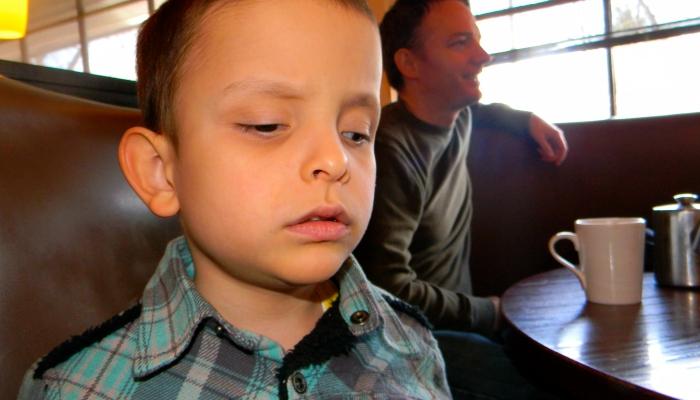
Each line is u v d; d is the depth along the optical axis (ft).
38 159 2.22
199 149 1.82
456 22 4.55
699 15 6.77
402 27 4.67
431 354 2.52
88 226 2.29
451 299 4.28
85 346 2.01
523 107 7.96
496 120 5.66
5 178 2.11
